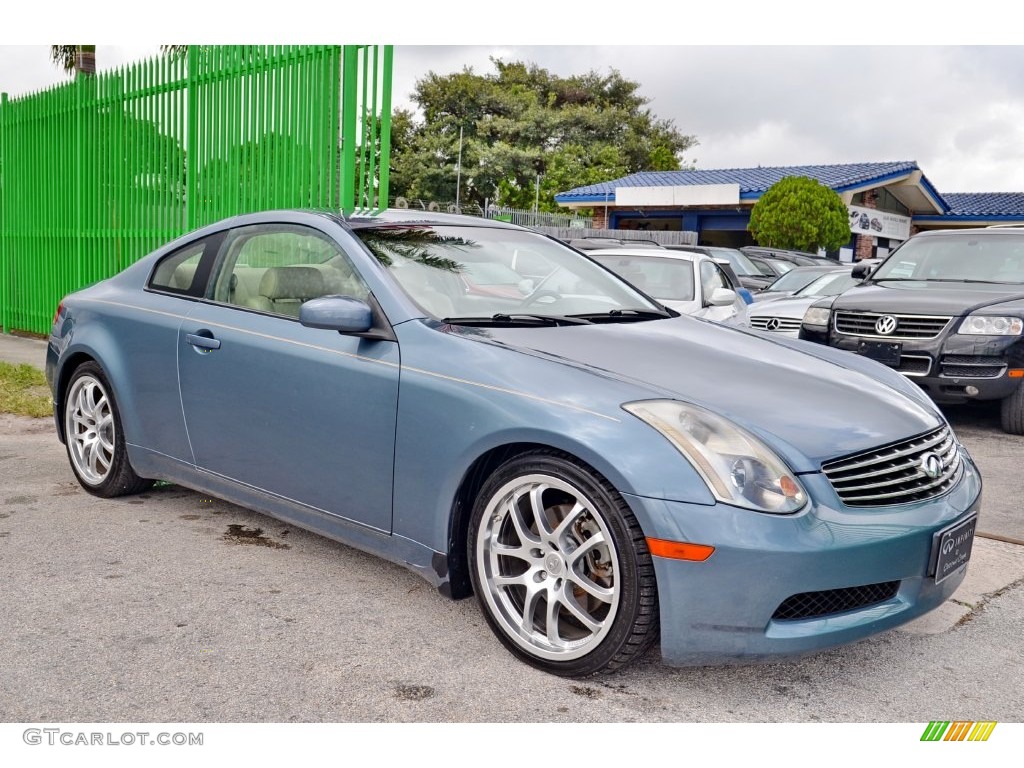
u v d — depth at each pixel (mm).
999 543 4320
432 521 3090
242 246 4039
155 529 4121
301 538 4059
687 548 2564
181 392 4000
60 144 10656
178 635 3045
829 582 2607
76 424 4648
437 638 3104
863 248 27812
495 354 3068
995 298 7121
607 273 4270
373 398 3234
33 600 3285
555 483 2801
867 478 2828
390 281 3428
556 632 2863
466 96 49281
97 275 10141
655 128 56156
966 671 3010
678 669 2947
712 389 2967
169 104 8875
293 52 7367
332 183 6973
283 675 2803
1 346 10602
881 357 7250
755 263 16531
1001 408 7031
